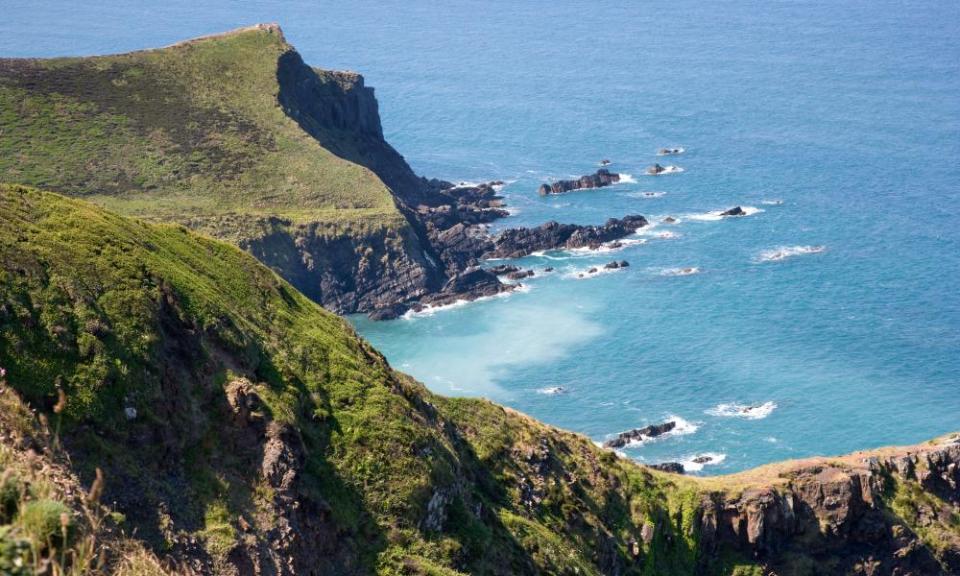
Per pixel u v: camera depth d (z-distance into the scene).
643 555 79.25
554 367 143.88
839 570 84.25
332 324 71.81
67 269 52.19
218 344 56.91
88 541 29.86
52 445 41.56
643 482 83.81
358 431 60.16
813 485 85.56
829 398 134.12
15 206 55.91
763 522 83.50
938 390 136.75
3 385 42.94
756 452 120.94
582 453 84.12
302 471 54.12
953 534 86.81
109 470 44.31
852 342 150.88
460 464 68.31
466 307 166.50
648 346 149.62
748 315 160.25
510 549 64.19
